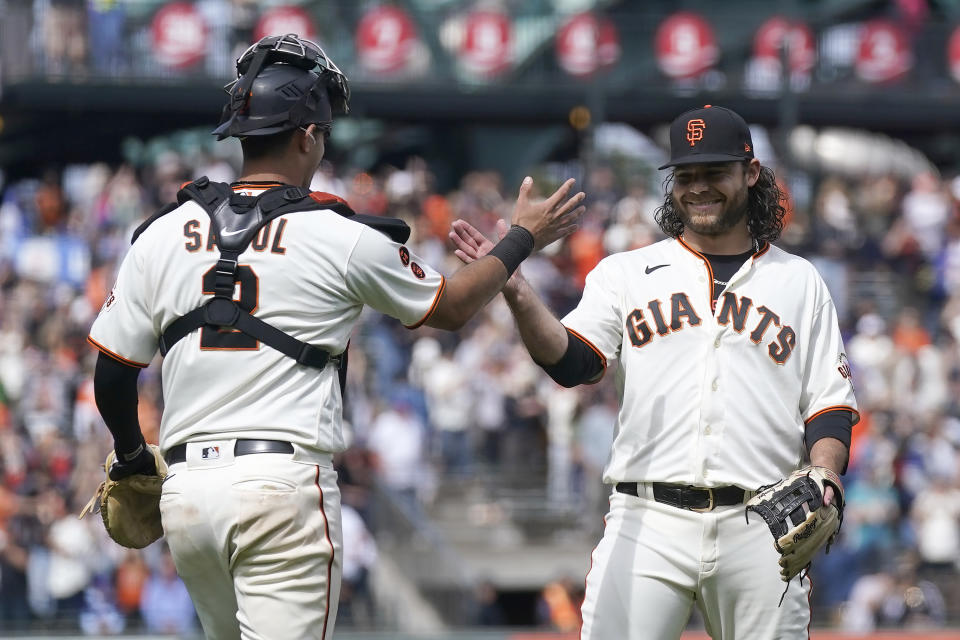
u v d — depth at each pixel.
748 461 14.45
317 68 13.55
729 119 14.74
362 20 67.31
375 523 45.12
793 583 14.48
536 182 77.06
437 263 58.69
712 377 14.55
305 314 12.73
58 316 50.22
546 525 50.31
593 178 65.19
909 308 59.25
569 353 14.71
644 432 14.73
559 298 56.59
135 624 39.69
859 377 53.06
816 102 73.44
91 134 72.12
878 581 45.09
